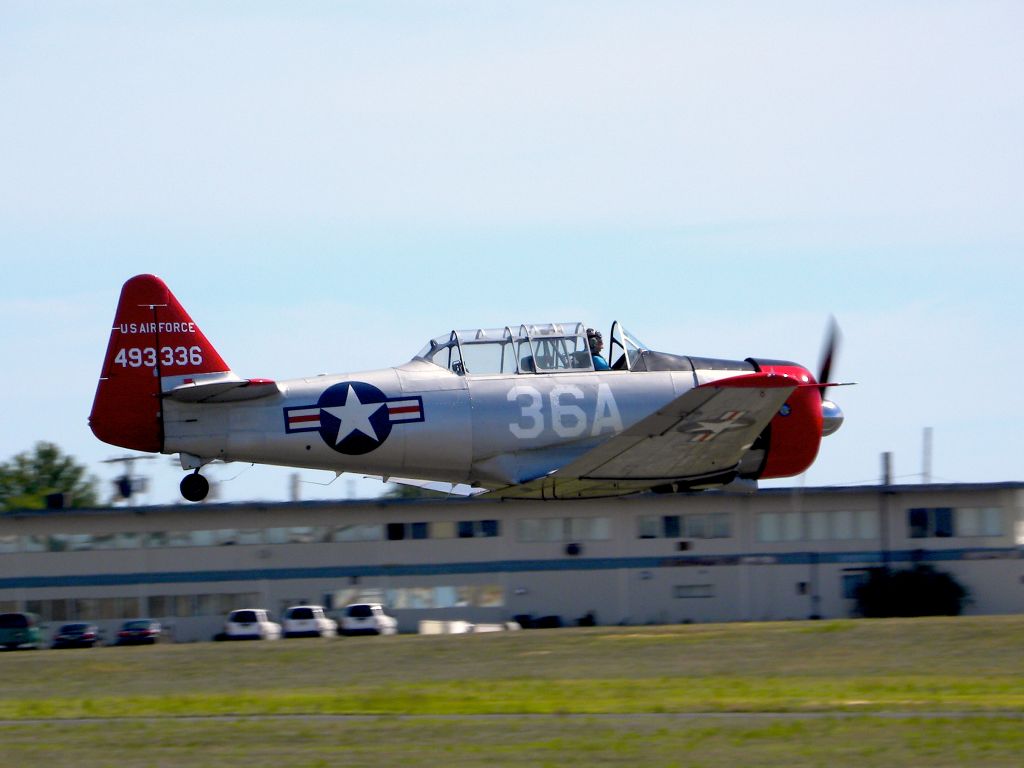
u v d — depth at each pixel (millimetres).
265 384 64375
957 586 127625
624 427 66000
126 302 65500
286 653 59344
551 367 66812
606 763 34469
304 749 37156
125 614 126938
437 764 34875
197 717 42906
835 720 39375
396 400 65250
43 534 127375
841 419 72188
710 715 40906
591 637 61094
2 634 107188
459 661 55938
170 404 65062
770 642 57281
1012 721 38656
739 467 67375
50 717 43812
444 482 69125
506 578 127625
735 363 68625
